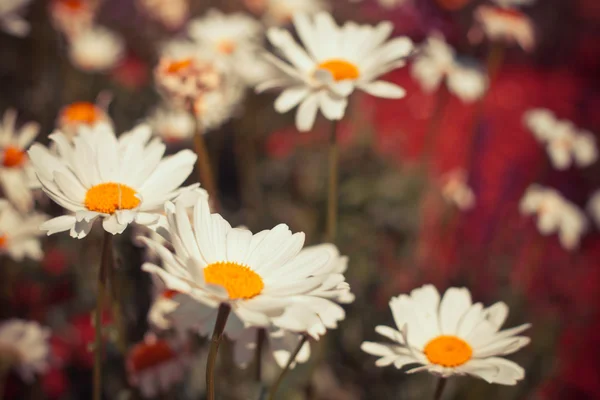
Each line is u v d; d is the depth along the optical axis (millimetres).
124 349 526
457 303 499
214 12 893
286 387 649
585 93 1922
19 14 1008
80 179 473
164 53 820
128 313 605
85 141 478
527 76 2004
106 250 471
